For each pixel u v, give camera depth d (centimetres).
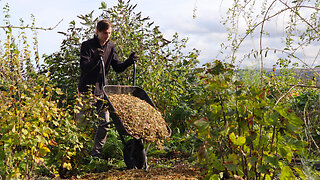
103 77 480
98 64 507
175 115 591
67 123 426
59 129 417
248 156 274
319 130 473
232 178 257
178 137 602
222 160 269
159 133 435
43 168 442
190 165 455
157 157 558
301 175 279
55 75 676
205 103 279
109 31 503
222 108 274
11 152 362
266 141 267
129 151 456
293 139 277
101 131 484
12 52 409
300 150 268
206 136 259
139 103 464
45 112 386
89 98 460
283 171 270
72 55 686
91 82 508
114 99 455
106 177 419
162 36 700
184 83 659
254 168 272
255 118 271
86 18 680
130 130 415
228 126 263
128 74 677
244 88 275
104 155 537
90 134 471
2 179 348
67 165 417
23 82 388
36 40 459
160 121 454
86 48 506
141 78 673
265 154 271
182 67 666
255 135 259
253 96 261
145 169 441
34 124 376
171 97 633
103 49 518
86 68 486
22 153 353
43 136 392
